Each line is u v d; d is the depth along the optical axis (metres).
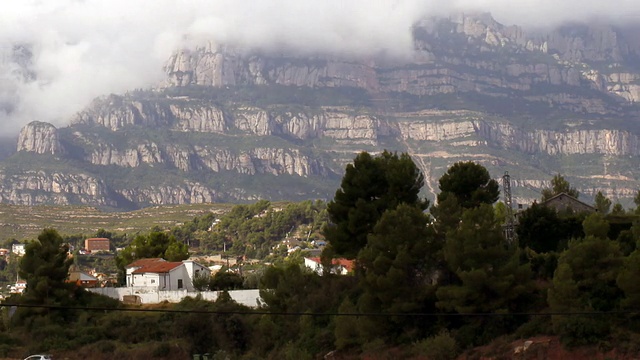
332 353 146.12
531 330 131.88
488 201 178.12
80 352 165.88
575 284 130.50
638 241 132.25
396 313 137.25
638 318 125.44
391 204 169.25
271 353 160.00
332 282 173.25
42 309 182.38
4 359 161.38
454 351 132.38
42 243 190.50
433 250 147.50
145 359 162.88
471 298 136.75
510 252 142.88
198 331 174.12
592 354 122.06
